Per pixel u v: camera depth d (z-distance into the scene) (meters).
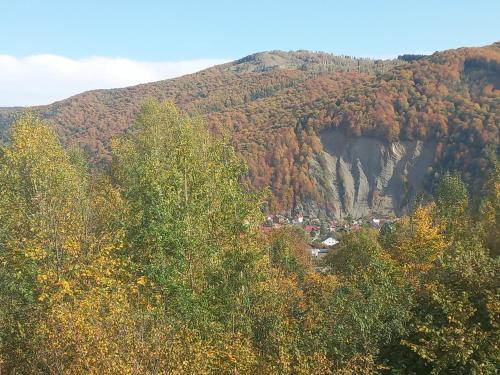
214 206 19.97
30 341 14.09
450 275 17.23
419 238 30.75
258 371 14.48
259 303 18.52
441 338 14.70
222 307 17.97
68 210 20.42
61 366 12.22
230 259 19.03
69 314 12.15
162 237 17.06
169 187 18.31
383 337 16.02
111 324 11.97
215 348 15.05
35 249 16.28
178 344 12.58
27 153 26.39
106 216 25.91
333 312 16.78
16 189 24.36
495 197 33.75
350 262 40.41
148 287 16.77
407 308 16.69
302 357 14.41
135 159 35.56
